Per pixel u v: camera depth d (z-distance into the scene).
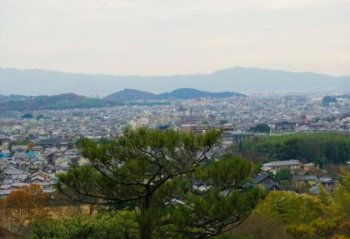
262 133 174.25
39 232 24.44
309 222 33.91
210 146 13.77
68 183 14.09
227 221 13.50
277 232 31.05
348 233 33.47
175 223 13.43
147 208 14.26
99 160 13.72
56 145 160.38
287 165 99.00
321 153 111.25
